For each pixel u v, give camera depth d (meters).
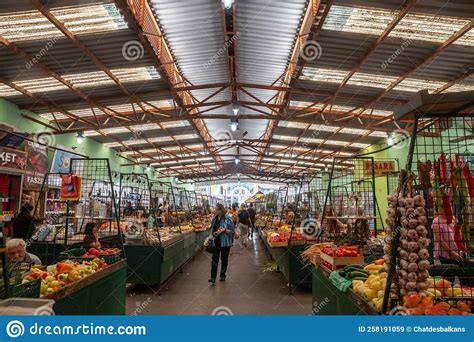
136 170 20.44
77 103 9.90
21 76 7.91
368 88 8.82
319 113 11.11
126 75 8.41
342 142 15.64
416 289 2.24
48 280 2.97
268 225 13.50
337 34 6.39
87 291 3.35
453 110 2.35
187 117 11.06
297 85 9.07
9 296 2.35
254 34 7.30
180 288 6.46
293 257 6.19
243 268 8.65
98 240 5.91
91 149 14.41
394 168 10.81
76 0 5.42
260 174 27.44
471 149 6.07
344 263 3.68
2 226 2.36
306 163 22.52
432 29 5.93
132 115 11.91
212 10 6.46
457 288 2.48
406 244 2.25
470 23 5.62
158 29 7.11
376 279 2.59
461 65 7.00
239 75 9.46
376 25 6.04
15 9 5.48
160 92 9.52
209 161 24.42
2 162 7.83
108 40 6.67
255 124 14.88
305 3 6.19
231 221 7.19
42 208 9.29
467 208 2.60
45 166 9.91
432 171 2.62
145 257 6.08
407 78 7.85
